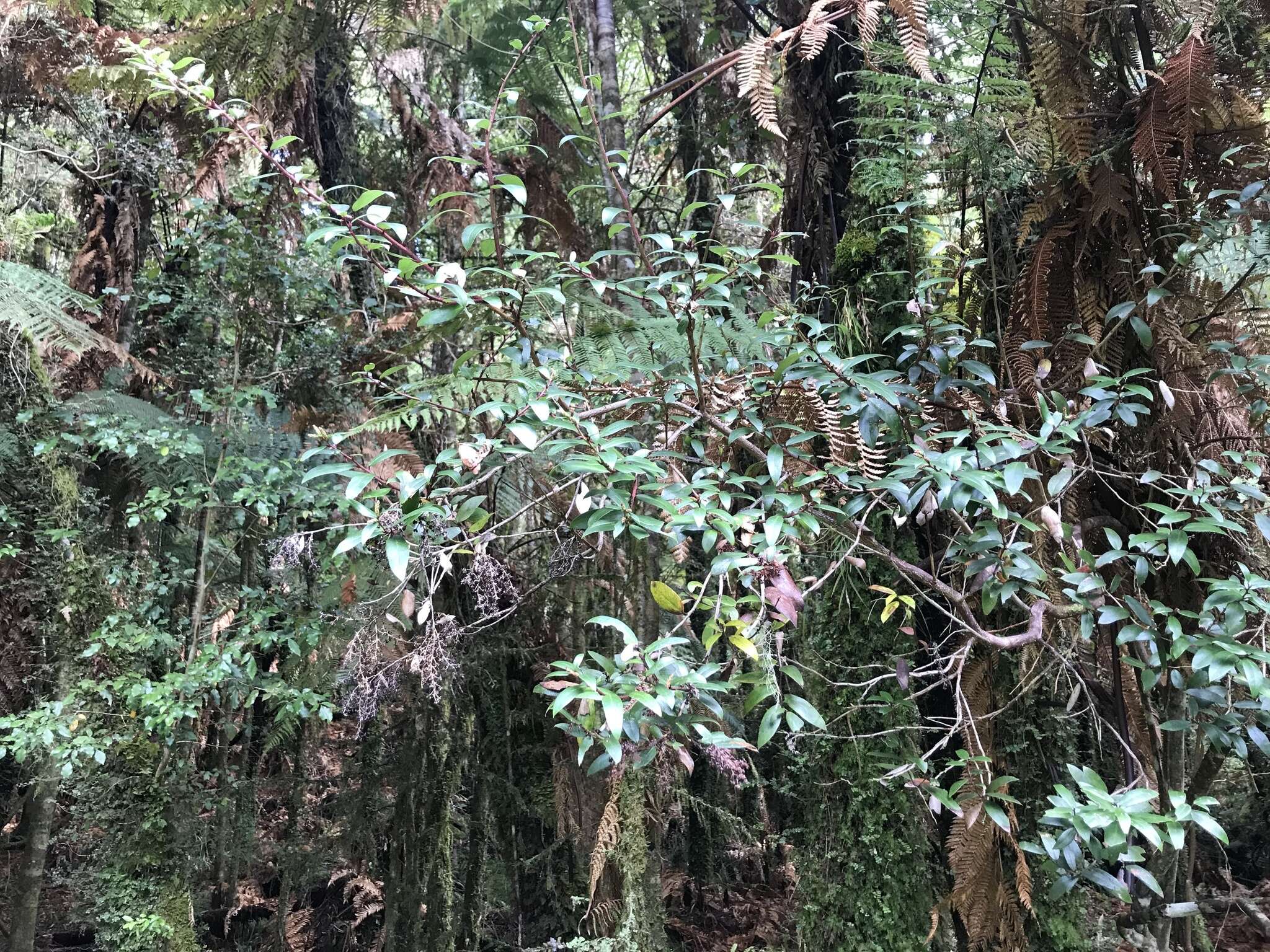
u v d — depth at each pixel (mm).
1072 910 1646
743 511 1112
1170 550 997
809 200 2074
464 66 4324
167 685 2541
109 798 2748
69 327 2686
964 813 1172
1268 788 2473
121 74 2877
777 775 3555
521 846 3596
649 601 2230
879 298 1833
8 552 2541
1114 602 1156
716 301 1144
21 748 2357
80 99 3342
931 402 1310
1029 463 1338
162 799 2840
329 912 4125
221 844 3566
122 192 3498
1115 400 1150
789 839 2064
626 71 4770
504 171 3025
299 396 3217
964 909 1488
